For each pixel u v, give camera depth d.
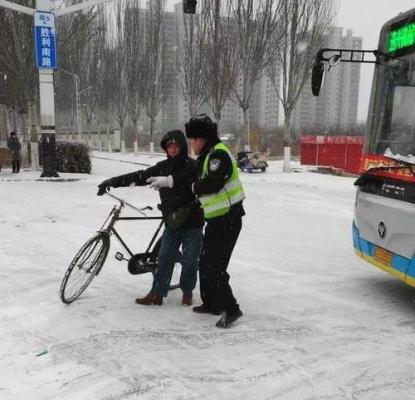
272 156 35.91
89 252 4.89
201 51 25.80
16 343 3.92
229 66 23.78
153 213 10.12
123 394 3.21
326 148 23.64
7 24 18.86
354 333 4.33
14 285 5.34
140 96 37.12
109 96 42.50
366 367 3.69
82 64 45.28
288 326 4.44
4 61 19.70
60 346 3.88
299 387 3.37
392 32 5.32
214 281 4.36
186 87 30.89
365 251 5.32
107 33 40.28
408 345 4.11
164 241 4.75
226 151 4.15
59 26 20.50
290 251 7.34
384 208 4.93
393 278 6.05
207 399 3.18
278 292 5.39
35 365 3.57
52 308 4.70
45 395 3.18
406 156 4.82
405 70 5.04
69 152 19.23
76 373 3.46
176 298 5.10
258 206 11.85
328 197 13.59
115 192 13.37
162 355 3.78
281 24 20.72
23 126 22.88
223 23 23.55
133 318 4.50
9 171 19.28
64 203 11.46
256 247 7.54
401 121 5.00
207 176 4.13
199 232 4.73
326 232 8.87
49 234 7.99
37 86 19.72
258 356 3.82
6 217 9.44
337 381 3.47
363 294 5.41
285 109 20.88
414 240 4.47
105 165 25.56
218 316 4.61
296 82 20.59
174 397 3.18
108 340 4.01
